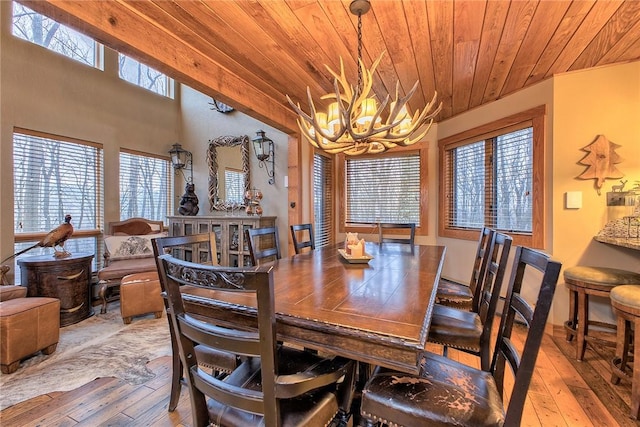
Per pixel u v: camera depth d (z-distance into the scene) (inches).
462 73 96.4
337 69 93.7
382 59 86.8
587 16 66.6
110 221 150.2
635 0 61.0
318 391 42.9
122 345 96.0
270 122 122.0
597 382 72.5
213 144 170.4
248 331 46.4
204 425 39.8
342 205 177.8
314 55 85.4
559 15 66.3
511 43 78.4
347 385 45.0
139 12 66.7
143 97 165.8
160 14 67.7
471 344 61.9
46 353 89.4
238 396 34.1
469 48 80.9
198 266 33.4
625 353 68.6
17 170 118.9
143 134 165.3
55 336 91.3
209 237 73.0
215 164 170.6
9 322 79.3
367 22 69.7
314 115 70.5
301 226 107.5
